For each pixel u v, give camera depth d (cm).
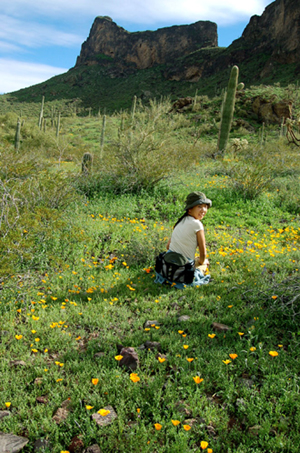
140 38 16862
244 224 688
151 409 202
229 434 187
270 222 709
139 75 15888
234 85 1492
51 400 213
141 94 13600
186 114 5238
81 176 870
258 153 1376
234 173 931
